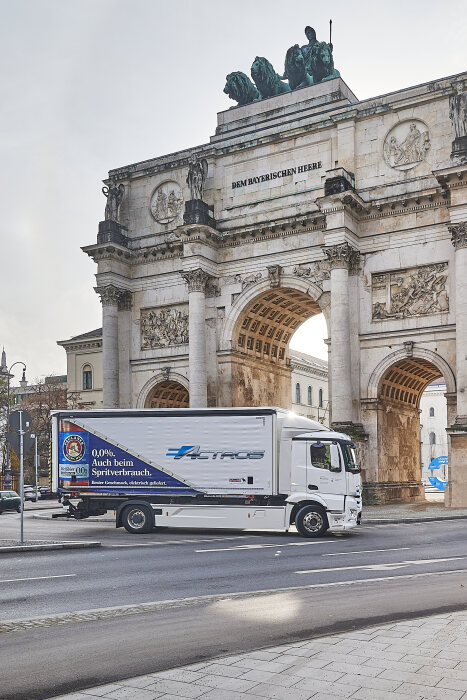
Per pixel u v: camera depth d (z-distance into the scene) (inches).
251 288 2007.9
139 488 1192.2
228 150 2087.8
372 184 1878.7
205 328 2016.5
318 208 1929.1
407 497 1957.4
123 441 1210.6
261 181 2039.9
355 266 1857.8
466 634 397.1
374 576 665.6
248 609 509.4
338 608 502.9
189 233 2012.8
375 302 1844.2
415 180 1822.1
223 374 2026.3
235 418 1162.0
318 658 357.4
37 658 390.6
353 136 1904.5
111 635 437.7
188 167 2180.1
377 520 1330.0
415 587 587.8
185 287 2130.9
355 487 1128.8
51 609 538.3
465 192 1676.9
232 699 303.4
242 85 2196.1
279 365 2268.7
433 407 5260.8
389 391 1898.4
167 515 1169.4
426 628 414.3
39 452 3316.9
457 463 1614.2
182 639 423.2
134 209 2258.9
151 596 587.5
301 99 2080.5
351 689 309.4
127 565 773.3
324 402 4478.3
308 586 609.0
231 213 2068.2
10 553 893.8
